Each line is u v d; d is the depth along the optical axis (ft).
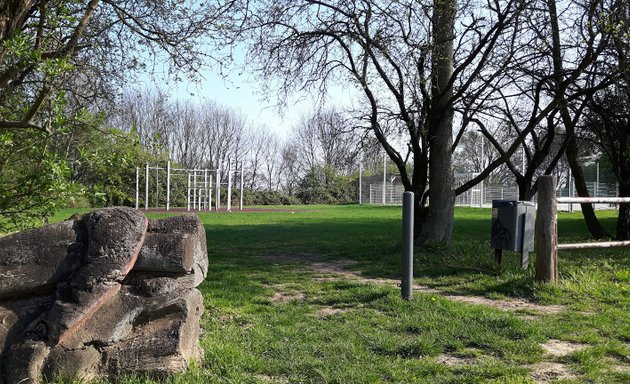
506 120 45.60
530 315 22.58
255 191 190.90
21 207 23.31
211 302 24.49
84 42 30.58
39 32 23.95
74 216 14.70
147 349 12.87
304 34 44.45
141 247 13.37
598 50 38.32
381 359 16.20
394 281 31.42
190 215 14.56
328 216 111.45
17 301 12.99
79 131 24.80
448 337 18.44
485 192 189.47
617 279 28.89
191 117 206.08
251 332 19.29
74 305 12.53
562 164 153.38
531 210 31.68
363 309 23.30
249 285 29.45
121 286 13.32
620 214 50.21
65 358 12.37
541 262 27.20
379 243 51.24
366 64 42.60
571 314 22.41
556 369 15.67
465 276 31.14
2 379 12.17
